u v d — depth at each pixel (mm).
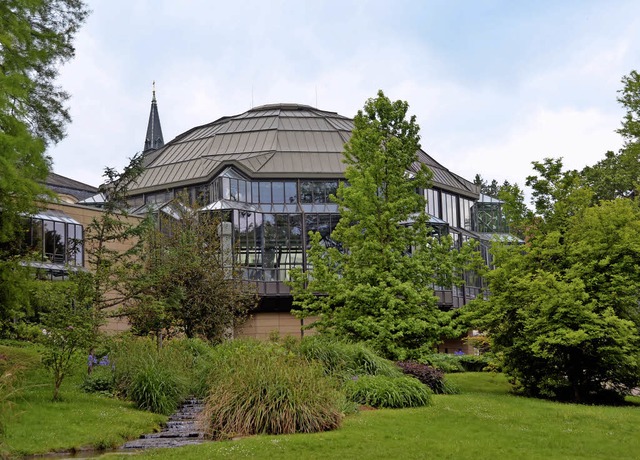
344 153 29734
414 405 20891
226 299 34812
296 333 54438
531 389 27078
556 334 24312
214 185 57969
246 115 71062
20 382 20141
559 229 27594
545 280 24984
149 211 35688
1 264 22594
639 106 35969
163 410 20344
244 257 53719
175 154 67812
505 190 29156
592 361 25953
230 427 16609
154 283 28109
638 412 21547
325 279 28047
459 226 67938
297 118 68438
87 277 22031
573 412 20281
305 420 16672
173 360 23781
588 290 25391
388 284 27219
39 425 16438
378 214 28062
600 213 26172
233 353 22453
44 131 28688
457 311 27891
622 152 41219
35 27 28625
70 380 23141
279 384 17234
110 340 22906
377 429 16703
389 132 29281
